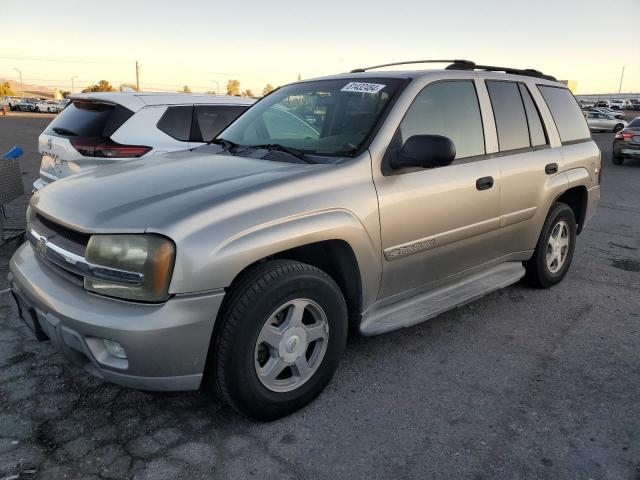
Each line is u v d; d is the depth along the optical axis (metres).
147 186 2.77
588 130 5.33
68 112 6.02
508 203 3.98
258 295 2.52
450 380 3.23
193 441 2.61
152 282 2.33
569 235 4.91
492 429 2.75
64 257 2.57
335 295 2.86
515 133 4.18
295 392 2.80
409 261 3.32
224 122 6.50
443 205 3.41
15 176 5.57
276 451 2.55
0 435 2.61
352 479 2.38
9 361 3.31
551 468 2.47
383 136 3.15
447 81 3.67
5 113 47.91
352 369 3.33
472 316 4.22
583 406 2.98
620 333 3.96
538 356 3.57
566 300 4.61
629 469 2.47
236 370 2.52
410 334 3.86
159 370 2.39
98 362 2.43
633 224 7.91
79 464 2.43
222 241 2.42
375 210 3.02
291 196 2.72
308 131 3.48
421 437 2.68
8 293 4.36
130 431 2.68
